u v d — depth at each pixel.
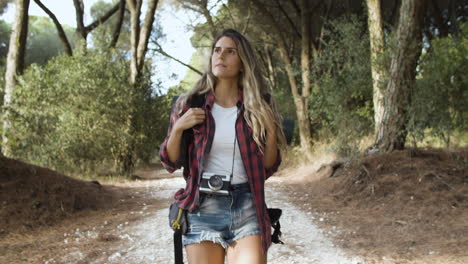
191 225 2.23
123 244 5.13
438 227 5.66
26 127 12.27
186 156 2.33
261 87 2.38
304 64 16.58
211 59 2.40
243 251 2.16
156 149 15.70
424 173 7.76
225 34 2.37
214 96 2.33
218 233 2.20
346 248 4.83
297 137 18.95
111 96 13.53
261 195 2.25
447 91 8.55
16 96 12.44
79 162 13.50
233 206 2.20
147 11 14.65
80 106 13.29
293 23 20.31
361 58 12.91
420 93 8.67
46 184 7.60
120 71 14.28
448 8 18.31
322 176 10.65
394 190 7.66
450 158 8.55
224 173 2.25
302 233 5.59
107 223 6.45
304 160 15.23
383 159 8.68
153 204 8.24
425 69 8.77
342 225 6.09
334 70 14.02
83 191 8.10
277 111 2.38
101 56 13.86
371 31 10.77
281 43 18.92
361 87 12.55
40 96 12.72
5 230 5.96
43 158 12.40
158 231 5.72
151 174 17.75
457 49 8.34
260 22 21.14
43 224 6.40
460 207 6.48
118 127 13.87
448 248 4.63
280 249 4.77
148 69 15.16
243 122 2.28
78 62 13.59
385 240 5.16
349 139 11.82
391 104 9.13
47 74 13.12
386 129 9.23
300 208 7.52
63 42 17.06
